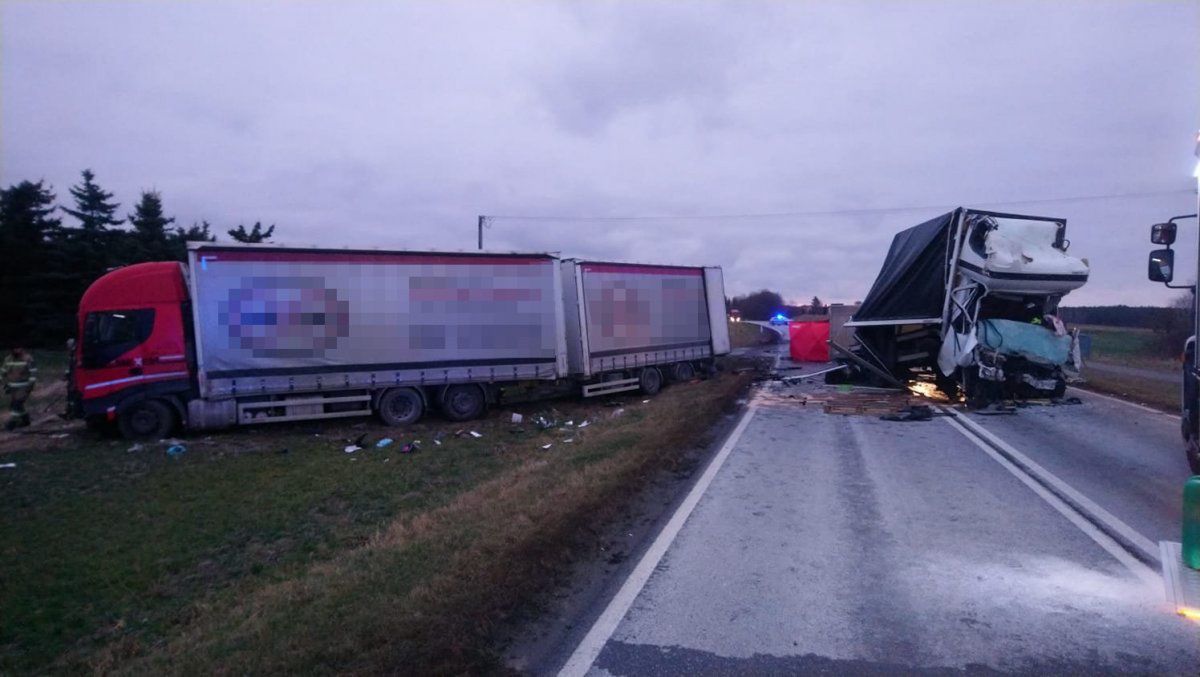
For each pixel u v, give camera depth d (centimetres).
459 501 827
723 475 952
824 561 615
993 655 443
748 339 5666
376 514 829
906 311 1816
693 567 602
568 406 1798
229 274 1336
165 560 693
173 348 1334
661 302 2050
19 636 547
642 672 423
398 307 1455
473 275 1526
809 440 1220
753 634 475
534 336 1582
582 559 622
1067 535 680
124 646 512
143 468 1085
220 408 1334
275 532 772
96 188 4109
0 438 1376
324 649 437
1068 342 1616
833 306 3041
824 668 428
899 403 1691
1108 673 419
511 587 529
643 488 870
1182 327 3359
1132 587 549
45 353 3578
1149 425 1341
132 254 3966
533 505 762
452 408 1523
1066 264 1564
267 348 1353
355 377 1418
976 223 1588
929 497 829
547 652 450
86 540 753
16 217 3741
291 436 1370
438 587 530
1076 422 1384
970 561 611
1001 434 1259
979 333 1593
